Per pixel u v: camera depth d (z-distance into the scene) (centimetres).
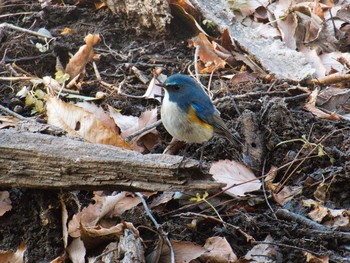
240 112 1211
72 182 877
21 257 905
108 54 1405
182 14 1467
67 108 1065
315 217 970
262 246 905
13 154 885
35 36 1436
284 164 1088
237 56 1398
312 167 1081
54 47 1398
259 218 974
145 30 1467
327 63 1394
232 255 884
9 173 893
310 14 1486
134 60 1398
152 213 981
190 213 968
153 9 1422
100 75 1359
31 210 932
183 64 1385
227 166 1055
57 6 1521
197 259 893
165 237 898
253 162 1095
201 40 1406
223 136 1052
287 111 1159
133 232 881
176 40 1462
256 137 1122
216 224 966
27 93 1255
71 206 927
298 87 1277
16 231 936
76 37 1446
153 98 1264
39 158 879
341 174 1024
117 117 1187
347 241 920
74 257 895
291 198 1015
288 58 1367
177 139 1128
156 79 1300
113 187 870
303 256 891
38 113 1229
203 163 1048
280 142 1115
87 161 863
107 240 906
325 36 1470
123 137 1145
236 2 1535
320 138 1134
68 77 1308
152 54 1420
